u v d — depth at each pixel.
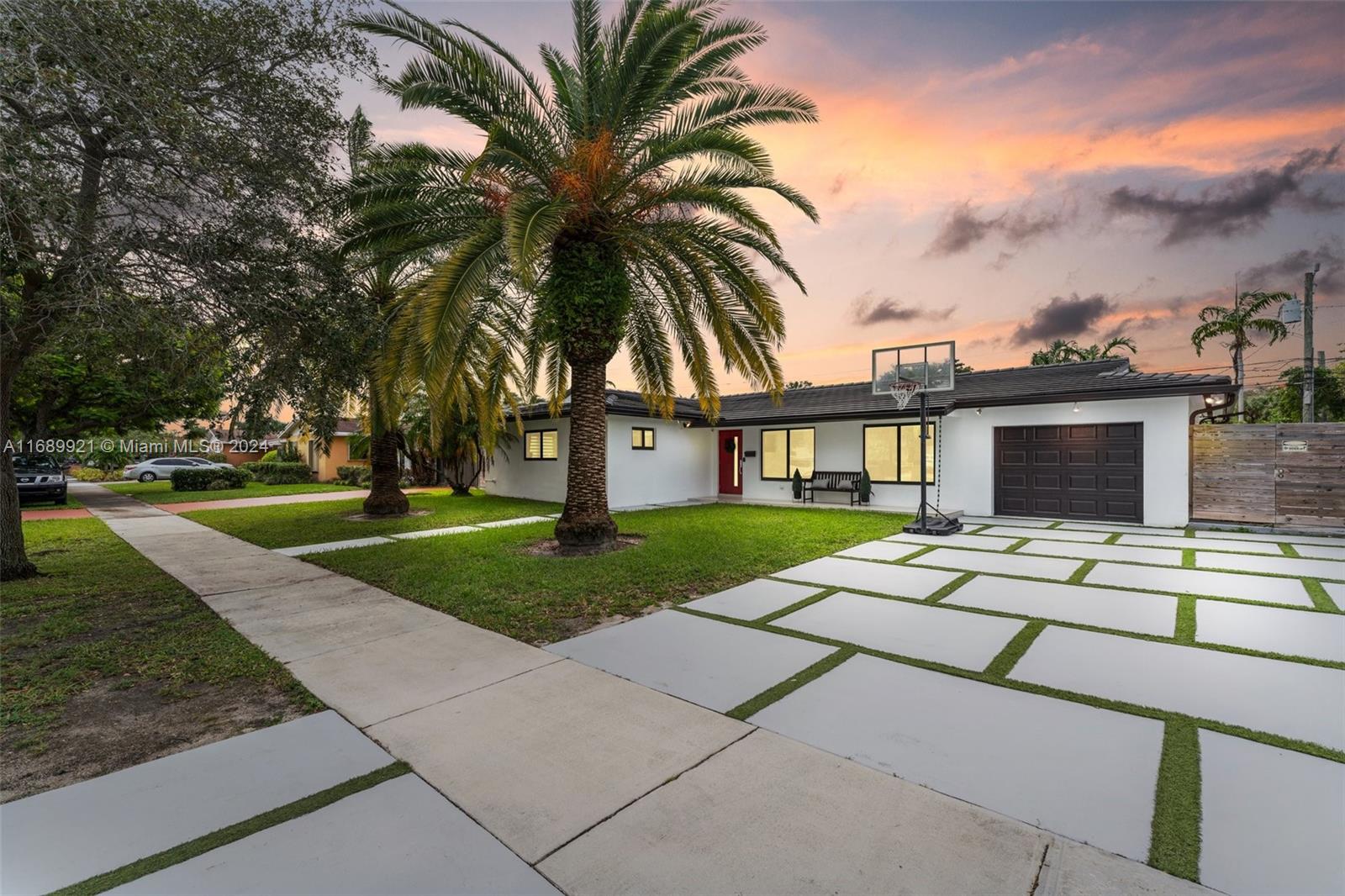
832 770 2.80
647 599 6.21
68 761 2.96
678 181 8.09
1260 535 10.24
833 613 5.66
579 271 8.37
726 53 7.91
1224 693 3.68
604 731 3.24
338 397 7.12
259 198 5.80
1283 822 2.34
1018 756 2.93
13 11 4.20
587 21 7.95
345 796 2.60
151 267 5.38
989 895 1.95
